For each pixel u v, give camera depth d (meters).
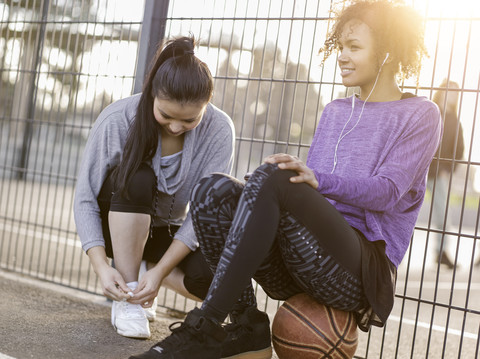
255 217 1.39
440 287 4.64
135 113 2.04
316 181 1.44
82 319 2.22
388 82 1.72
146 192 1.94
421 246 7.21
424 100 1.66
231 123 2.16
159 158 1.99
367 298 1.53
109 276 1.89
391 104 1.67
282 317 1.60
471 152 2.00
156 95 1.78
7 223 5.65
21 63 3.28
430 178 5.74
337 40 1.77
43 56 3.18
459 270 5.82
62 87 3.02
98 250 1.96
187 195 2.12
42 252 4.12
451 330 3.03
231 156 2.14
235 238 1.40
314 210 1.43
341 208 1.65
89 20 2.88
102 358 1.76
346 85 1.71
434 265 5.87
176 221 2.19
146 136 1.92
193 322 1.41
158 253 2.16
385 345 2.53
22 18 3.33
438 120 1.64
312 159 1.77
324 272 1.48
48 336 1.94
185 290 2.10
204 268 2.00
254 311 1.69
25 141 3.38
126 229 1.94
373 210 1.57
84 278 3.25
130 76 2.71
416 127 1.61
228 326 1.68
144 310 2.27
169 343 1.42
